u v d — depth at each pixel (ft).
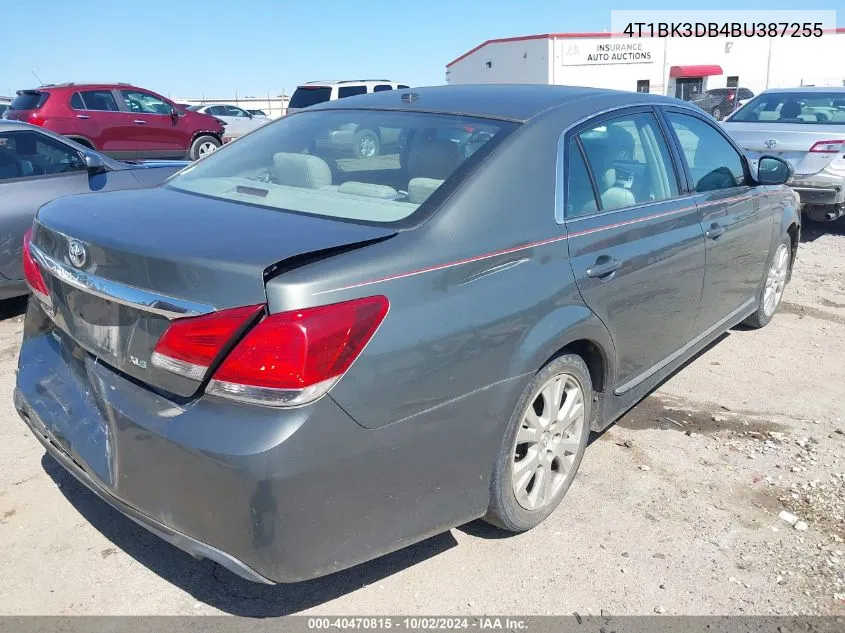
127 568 9.25
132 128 47.06
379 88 59.52
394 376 7.43
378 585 9.07
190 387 7.18
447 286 7.98
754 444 12.70
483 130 9.80
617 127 11.42
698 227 12.83
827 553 9.78
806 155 27.68
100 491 8.15
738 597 8.95
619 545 9.89
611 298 10.40
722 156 14.69
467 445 8.37
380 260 7.51
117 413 7.61
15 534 9.80
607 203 10.73
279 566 7.13
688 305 12.99
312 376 6.86
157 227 8.10
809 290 22.24
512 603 8.81
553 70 117.29
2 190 17.97
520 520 9.68
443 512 8.39
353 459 7.26
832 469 11.88
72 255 8.20
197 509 7.19
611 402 11.30
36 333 10.05
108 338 7.94
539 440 9.73
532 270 9.00
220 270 6.98
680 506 10.80
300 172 10.08
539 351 8.96
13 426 12.69
